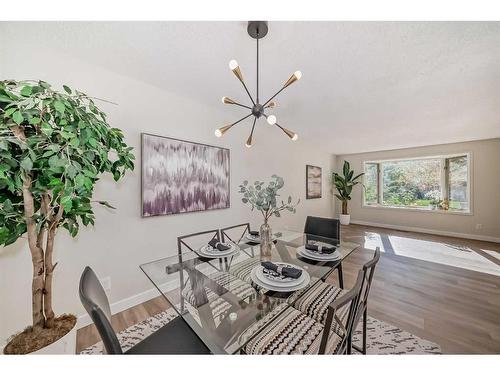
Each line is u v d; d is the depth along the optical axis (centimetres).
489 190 424
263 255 164
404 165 544
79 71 172
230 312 113
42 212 114
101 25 135
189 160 244
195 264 160
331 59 170
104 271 187
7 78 144
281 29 137
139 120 206
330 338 109
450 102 248
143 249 211
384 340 158
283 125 341
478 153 435
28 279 151
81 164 110
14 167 96
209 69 187
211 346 97
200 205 256
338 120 315
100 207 184
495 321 179
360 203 602
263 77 199
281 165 402
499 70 182
